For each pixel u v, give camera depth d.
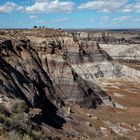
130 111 69.00
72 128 45.88
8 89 43.41
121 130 51.19
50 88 60.62
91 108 64.38
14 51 61.50
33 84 55.09
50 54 70.25
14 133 16.44
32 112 35.16
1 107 24.88
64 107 55.53
